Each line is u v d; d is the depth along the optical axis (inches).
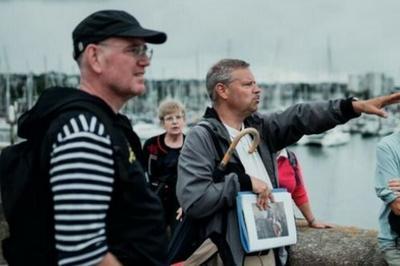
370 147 2346.2
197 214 120.6
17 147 79.8
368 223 925.2
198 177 120.9
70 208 71.1
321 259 150.1
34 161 76.1
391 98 119.5
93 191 72.2
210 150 123.5
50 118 76.2
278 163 155.9
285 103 2600.9
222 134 124.4
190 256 123.3
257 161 126.6
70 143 72.7
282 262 129.0
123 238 77.7
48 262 75.1
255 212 120.5
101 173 73.4
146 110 1911.9
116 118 80.4
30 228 75.9
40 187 75.5
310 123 124.8
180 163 124.4
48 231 75.2
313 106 125.3
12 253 77.7
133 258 78.0
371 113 121.0
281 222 123.4
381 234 140.5
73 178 71.6
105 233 74.7
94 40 81.0
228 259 120.1
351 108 121.8
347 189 1524.4
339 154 2263.8
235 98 125.5
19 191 76.1
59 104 76.3
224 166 121.7
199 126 125.3
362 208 1042.1
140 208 79.0
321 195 1339.8
